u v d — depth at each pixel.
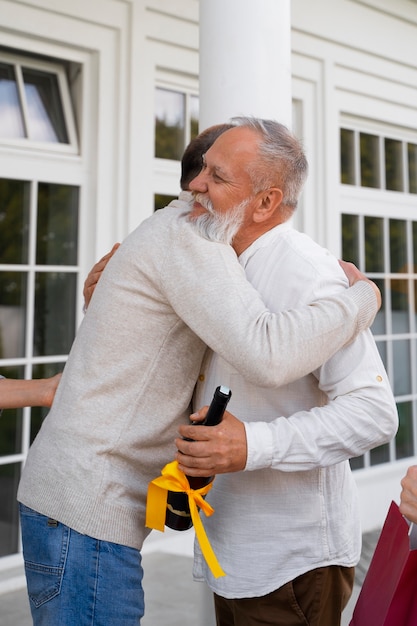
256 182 1.30
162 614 2.84
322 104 4.43
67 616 1.26
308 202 4.38
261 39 2.24
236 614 1.43
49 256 3.40
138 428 1.30
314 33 4.31
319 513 1.39
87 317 1.36
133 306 1.29
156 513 1.28
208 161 1.33
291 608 1.38
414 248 5.18
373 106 4.78
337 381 1.30
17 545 3.29
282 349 1.17
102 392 1.29
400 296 5.08
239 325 1.18
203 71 2.30
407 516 1.18
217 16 2.26
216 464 1.22
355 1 4.53
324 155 4.43
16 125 3.32
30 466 1.34
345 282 1.37
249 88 2.23
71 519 1.26
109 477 1.27
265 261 1.39
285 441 1.25
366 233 4.85
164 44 3.67
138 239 1.32
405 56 4.86
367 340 1.32
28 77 3.41
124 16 3.50
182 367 1.34
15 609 2.89
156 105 3.75
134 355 1.30
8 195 3.29
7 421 3.30
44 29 3.23
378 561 1.29
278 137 1.32
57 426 1.31
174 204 1.41
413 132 5.14
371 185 4.89
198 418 1.25
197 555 1.56
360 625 1.31
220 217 1.29
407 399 5.07
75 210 3.48
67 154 3.44
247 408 1.38
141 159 3.58
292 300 1.32
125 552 1.30
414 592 1.19
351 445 1.28
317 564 1.38
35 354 3.38
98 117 3.45
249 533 1.38
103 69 3.46
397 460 4.95
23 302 3.35
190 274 1.23
